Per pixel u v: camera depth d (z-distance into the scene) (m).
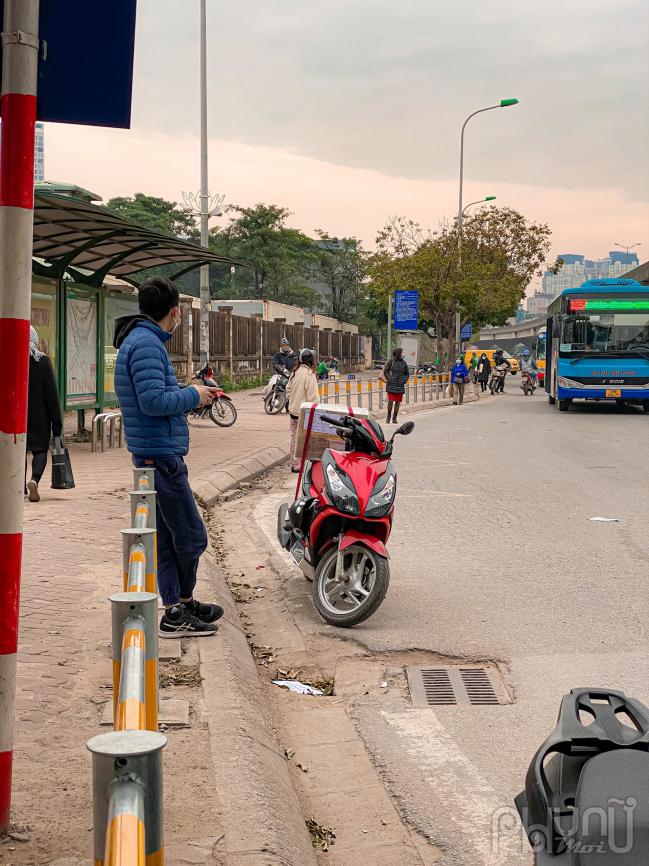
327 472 6.82
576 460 16.47
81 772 3.80
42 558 7.60
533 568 8.32
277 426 21.64
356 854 3.64
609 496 12.35
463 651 6.09
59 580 6.93
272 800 3.70
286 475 14.89
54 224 13.38
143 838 1.41
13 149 3.01
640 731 2.78
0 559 3.10
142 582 3.05
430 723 4.97
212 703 4.68
